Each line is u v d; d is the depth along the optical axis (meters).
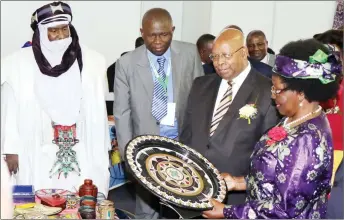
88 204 2.09
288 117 1.93
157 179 1.99
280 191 1.78
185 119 2.71
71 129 2.95
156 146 2.22
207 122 2.55
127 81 3.05
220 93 2.59
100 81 3.02
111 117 4.25
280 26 6.52
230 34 2.49
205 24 6.56
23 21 5.83
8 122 2.88
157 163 2.10
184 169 2.13
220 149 2.47
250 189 1.95
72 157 2.96
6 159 2.86
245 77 2.53
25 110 2.89
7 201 1.76
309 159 1.76
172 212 3.14
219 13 6.55
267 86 2.50
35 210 2.09
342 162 1.99
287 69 1.82
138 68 3.03
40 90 2.89
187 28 6.68
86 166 2.99
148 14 2.91
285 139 1.81
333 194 1.94
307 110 1.85
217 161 2.48
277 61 1.87
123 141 3.06
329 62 1.81
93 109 2.98
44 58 2.90
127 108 3.07
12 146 2.87
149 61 3.04
